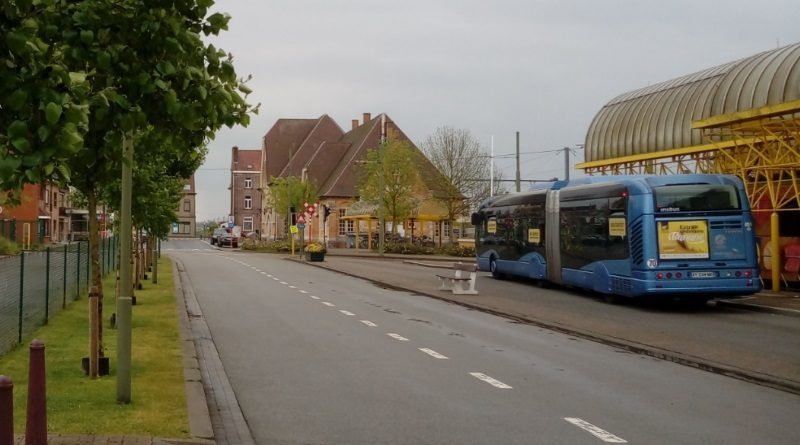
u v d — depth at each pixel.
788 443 7.44
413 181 62.91
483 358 12.53
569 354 13.12
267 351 13.09
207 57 6.28
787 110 20.94
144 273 29.09
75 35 5.43
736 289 19.73
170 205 26.70
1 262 11.51
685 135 34.03
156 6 5.73
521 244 30.23
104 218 39.25
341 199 84.06
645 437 7.61
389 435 7.62
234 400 9.23
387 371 11.23
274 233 97.88
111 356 11.45
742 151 26.05
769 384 10.49
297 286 28.48
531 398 9.44
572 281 24.98
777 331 16.14
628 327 16.75
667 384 10.46
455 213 65.94
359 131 93.38
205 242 109.88
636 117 38.03
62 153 4.42
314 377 10.74
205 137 6.95
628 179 21.16
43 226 62.69
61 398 8.45
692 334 15.59
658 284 19.61
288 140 109.12
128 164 6.21
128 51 5.74
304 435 7.61
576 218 24.66
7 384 4.87
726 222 19.83
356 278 33.78
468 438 7.52
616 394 9.74
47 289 15.23
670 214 19.81
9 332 12.05
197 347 13.48
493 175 68.81
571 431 7.82
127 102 5.62
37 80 4.44
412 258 55.47
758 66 30.20
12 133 4.25
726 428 8.00
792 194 24.17
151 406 8.12
